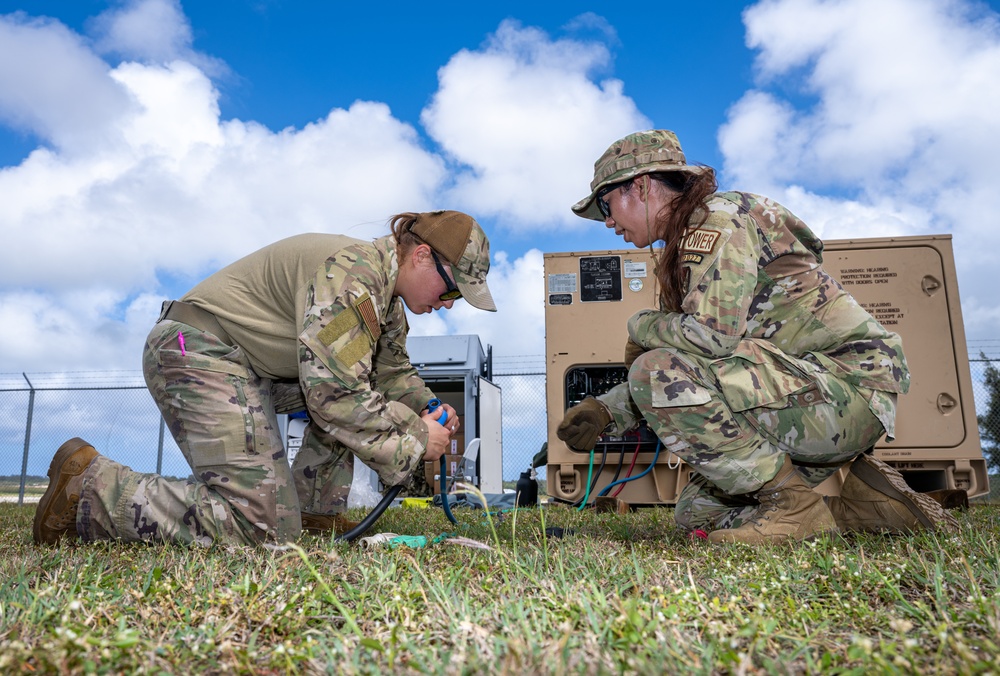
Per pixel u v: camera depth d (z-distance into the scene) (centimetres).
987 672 95
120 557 200
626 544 258
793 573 166
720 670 101
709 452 257
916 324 541
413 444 261
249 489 244
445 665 101
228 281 264
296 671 103
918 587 161
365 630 127
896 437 534
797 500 251
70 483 243
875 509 266
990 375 1113
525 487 611
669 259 262
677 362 261
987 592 147
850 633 122
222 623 127
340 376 244
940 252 547
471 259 267
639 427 551
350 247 257
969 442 526
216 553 215
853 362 258
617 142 274
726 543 227
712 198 264
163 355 252
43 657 100
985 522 303
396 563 174
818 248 280
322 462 312
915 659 103
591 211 300
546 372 580
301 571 164
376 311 254
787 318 265
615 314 579
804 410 249
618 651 103
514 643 100
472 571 172
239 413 248
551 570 170
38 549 230
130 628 121
